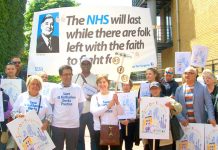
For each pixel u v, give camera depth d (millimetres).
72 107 3268
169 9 12492
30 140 3029
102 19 4258
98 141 3314
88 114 3738
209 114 3289
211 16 8586
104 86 3307
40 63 4262
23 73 4332
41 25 4301
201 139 3271
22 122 3023
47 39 4273
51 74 4238
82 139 3775
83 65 3812
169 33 12398
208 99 3324
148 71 3752
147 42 4273
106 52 4230
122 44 4246
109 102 3262
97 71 4219
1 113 3166
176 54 4742
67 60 4227
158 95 3291
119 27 4254
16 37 6980
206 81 3494
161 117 3145
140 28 4273
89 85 3768
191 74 3346
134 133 3777
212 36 8547
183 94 3387
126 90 3760
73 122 3270
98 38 4242
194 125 3287
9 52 6664
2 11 6469
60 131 3250
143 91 3740
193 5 9766
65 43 4246
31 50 4312
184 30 10594
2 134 3295
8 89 3518
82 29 4250
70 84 3320
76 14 4258
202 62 4496
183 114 3371
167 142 3219
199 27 9375
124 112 3539
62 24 4258
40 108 3127
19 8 7121
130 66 3309
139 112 3371
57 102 3270
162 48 12648
